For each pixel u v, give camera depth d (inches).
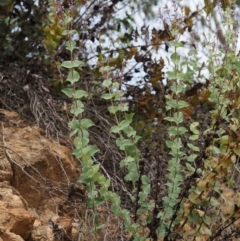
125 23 181.0
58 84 157.5
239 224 120.3
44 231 98.0
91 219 112.1
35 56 173.6
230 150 97.8
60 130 140.9
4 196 102.3
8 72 157.3
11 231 91.5
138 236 99.6
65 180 121.7
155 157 125.3
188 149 134.5
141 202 104.1
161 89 153.8
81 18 167.6
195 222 101.5
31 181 116.3
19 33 175.5
